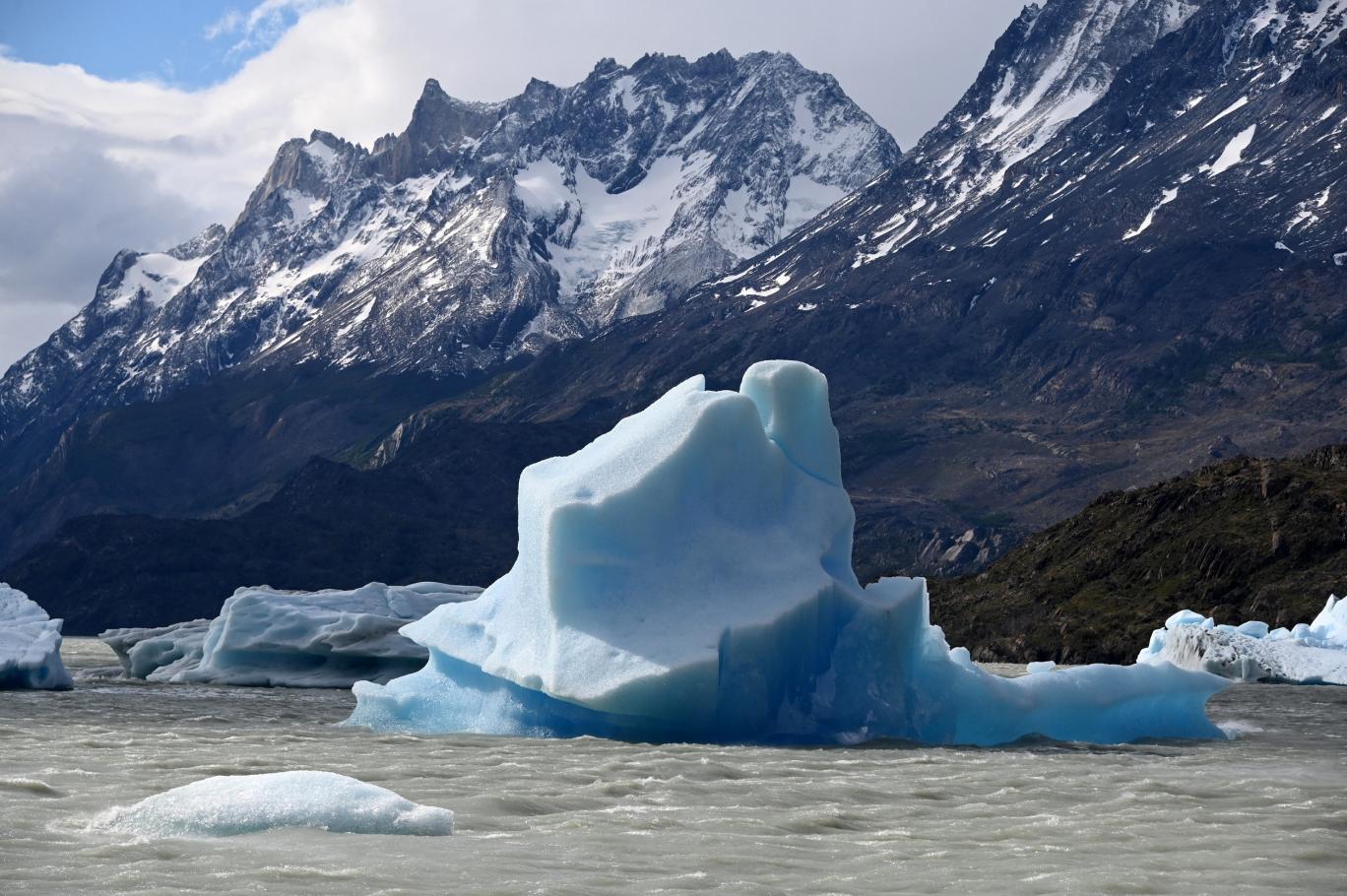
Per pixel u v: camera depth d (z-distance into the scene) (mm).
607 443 25094
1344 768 21797
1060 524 137625
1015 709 24594
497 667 23422
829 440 25781
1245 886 12430
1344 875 12992
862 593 24391
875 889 12016
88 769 18578
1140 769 21016
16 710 30688
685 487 23625
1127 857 13750
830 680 23688
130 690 40375
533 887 11523
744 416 24266
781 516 24406
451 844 13328
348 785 14391
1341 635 64500
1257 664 57219
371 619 45188
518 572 24891
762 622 22500
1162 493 129875
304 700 37000
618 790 17531
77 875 11445
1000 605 123625
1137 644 105812
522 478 25406
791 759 20797
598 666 21922
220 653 46500
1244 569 113562
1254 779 20016
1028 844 14445
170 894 10867
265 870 11703
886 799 17547
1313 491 119312
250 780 14492
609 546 22969
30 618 43156
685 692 21562
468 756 20609
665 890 11695
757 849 13805
